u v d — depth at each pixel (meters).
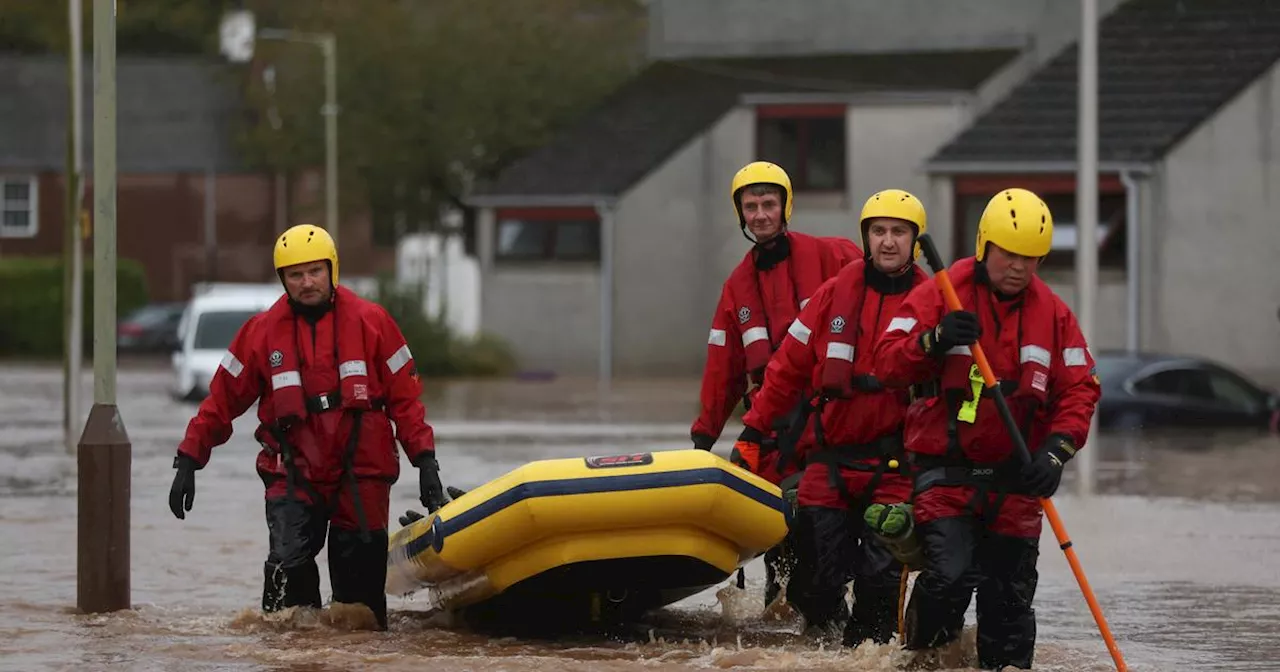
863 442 15.55
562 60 86.12
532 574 15.95
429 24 87.25
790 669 14.72
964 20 71.06
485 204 72.31
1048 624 17.62
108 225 17.98
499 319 73.06
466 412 51.66
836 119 67.75
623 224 71.38
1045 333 14.08
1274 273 55.81
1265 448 40.50
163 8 134.25
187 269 110.44
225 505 28.22
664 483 15.55
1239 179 55.91
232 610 18.12
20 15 129.50
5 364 91.38
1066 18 69.25
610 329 71.38
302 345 16.78
